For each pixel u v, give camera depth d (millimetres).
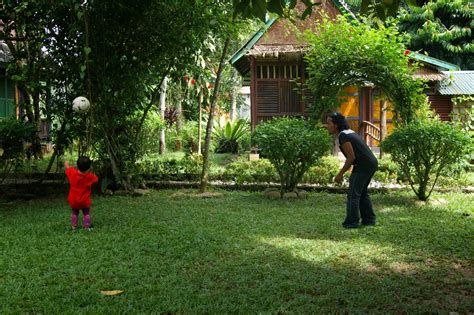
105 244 5023
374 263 4438
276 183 9227
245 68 16594
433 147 7535
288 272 4090
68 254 4641
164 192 8820
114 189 8711
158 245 4996
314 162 8312
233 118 22422
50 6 7414
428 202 7766
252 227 5914
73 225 5730
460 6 18531
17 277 3990
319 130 8484
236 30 8344
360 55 9305
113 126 8461
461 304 3445
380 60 9188
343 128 6098
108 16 7852
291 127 8242
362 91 16172
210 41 9531
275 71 14484
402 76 9211
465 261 4512
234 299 3488
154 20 8039
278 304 3395
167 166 9836
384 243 5145
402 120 9289
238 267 4246
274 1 3547
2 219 6395
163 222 6148
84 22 7453
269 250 4812
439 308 3383
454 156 7547
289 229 5816
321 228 5875
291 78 14461
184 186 9289
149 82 8719
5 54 11914
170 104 18891
